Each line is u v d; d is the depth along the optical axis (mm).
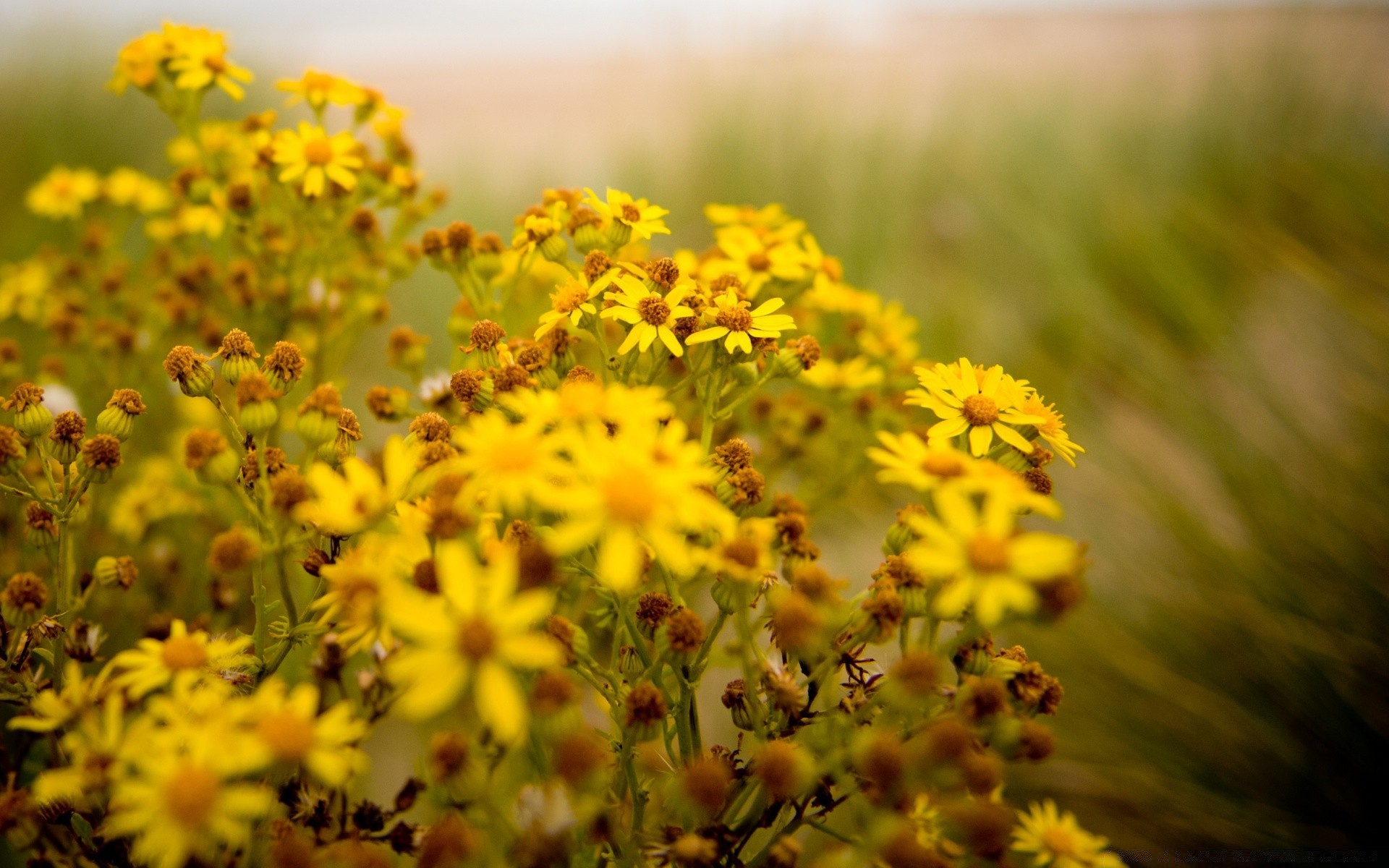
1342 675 392
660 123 980
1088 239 741
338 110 1020
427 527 249
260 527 263
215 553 257
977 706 249
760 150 845
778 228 375
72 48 909
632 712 247
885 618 252
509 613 224
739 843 255
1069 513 478
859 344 391
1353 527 411
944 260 772
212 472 258
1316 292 555
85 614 341
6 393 371
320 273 391
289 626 265
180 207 425
